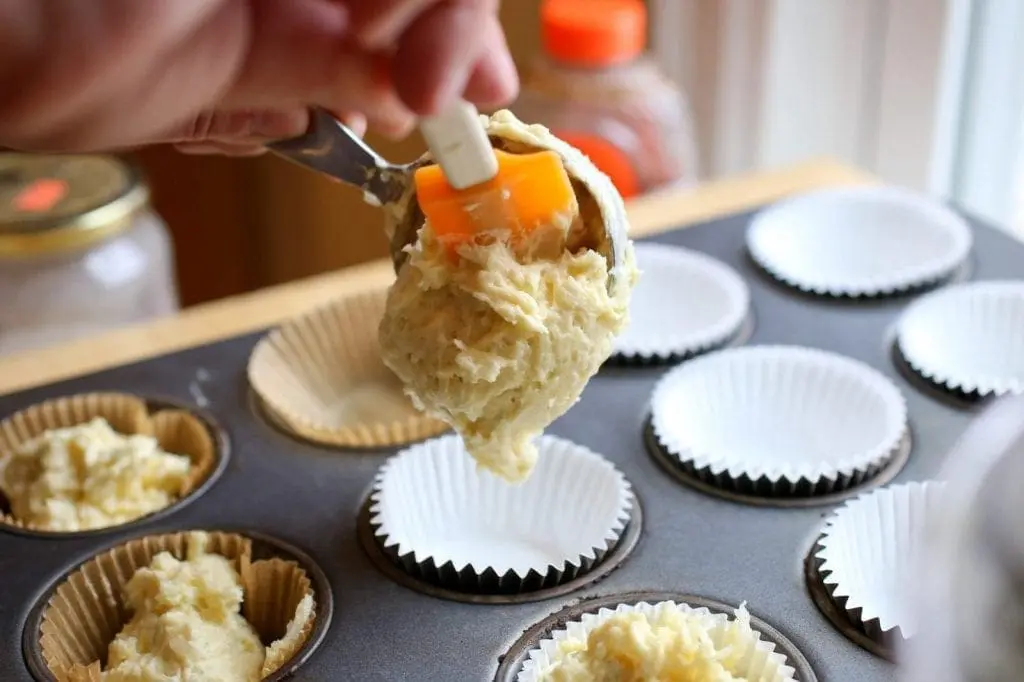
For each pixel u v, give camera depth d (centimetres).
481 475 49
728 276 57
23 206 63
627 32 67
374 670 43
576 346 40
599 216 41
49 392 53
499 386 40
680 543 46
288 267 85
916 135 65
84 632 46
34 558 47
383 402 55
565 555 47
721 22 69
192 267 84
